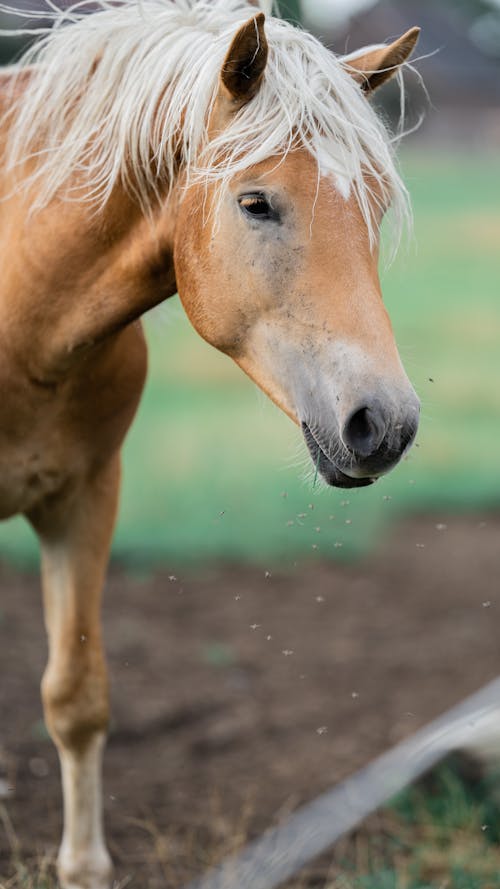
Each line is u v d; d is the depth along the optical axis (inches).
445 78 3248.0
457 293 1095.6
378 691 299.1
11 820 221.6
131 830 221.8
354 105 141.6
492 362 764.0
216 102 144.5
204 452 533.0
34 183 166.9
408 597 379.9
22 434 173.6
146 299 163.0
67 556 190.1
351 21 3208.7
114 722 273.4
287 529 431.8
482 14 3791.8
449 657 325.4
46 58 169.8
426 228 1510.8
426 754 228.5
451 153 2778.1
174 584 385.1
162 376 730.8
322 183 137.9
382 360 133.9
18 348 166.7
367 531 438.6
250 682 304.0
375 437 132.2
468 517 480.1
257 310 141.8
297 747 263.4
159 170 153.3
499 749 221.9
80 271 162.6
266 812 230.1
